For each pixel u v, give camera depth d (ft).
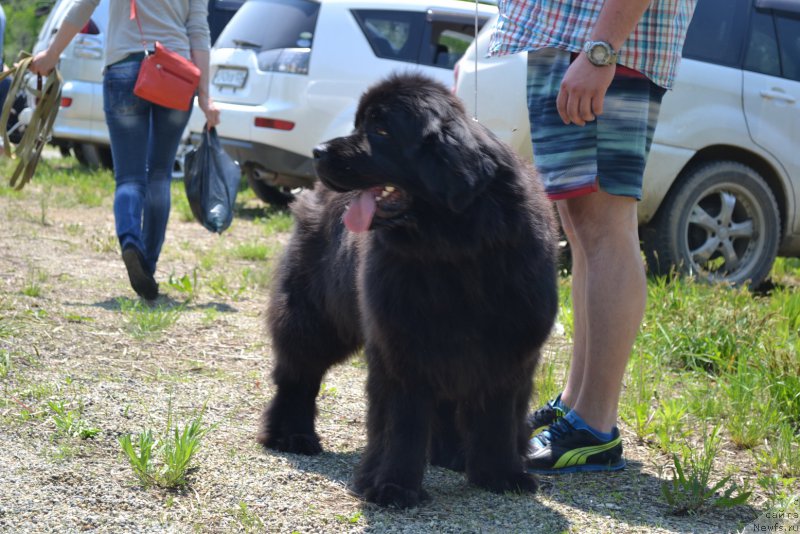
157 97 17.16
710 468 10.68
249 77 28.53
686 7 11.07
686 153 22.25
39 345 14.21
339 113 27.35
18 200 30.76
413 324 9.50
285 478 10.28
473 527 9.13
